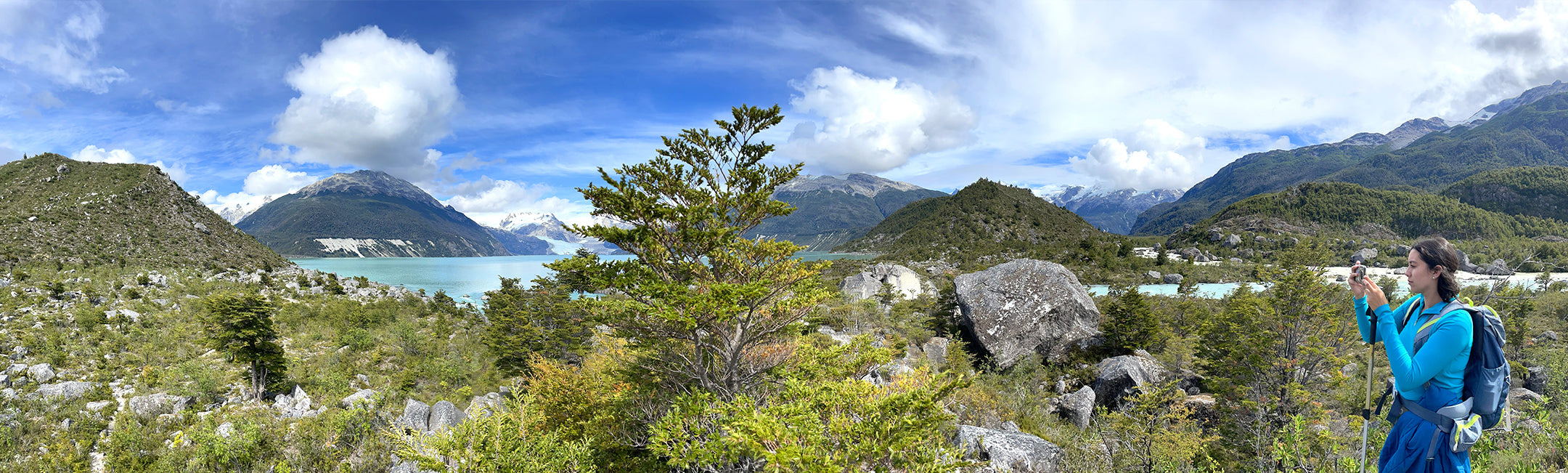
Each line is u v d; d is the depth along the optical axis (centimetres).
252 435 2352
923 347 4056
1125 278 12644
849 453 693
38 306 5328
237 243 14912
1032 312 3900
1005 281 4116
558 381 1559
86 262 9869
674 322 1099
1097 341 3866
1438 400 338
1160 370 3052
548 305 3991
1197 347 2878
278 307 6675
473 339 5638
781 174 1188
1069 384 3369
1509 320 3481
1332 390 2206
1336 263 11850
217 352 4212
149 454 2400
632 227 1148
